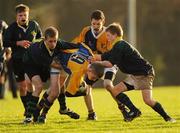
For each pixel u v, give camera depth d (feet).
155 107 91.91
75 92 93.25
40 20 370.53
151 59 394.93
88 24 390.42
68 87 93.40
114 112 118.11
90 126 91.40
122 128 88.48
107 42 96.48
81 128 89.04
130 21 296.71
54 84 93.91
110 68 95.61
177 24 402.72
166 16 402.11
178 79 392.88
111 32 89.51
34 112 95.55
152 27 400.47
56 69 93.91
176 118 101.91
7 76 191.72
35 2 365.40
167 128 86.94
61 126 91.56
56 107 135.03
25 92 107.65
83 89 93.86
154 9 401.70
